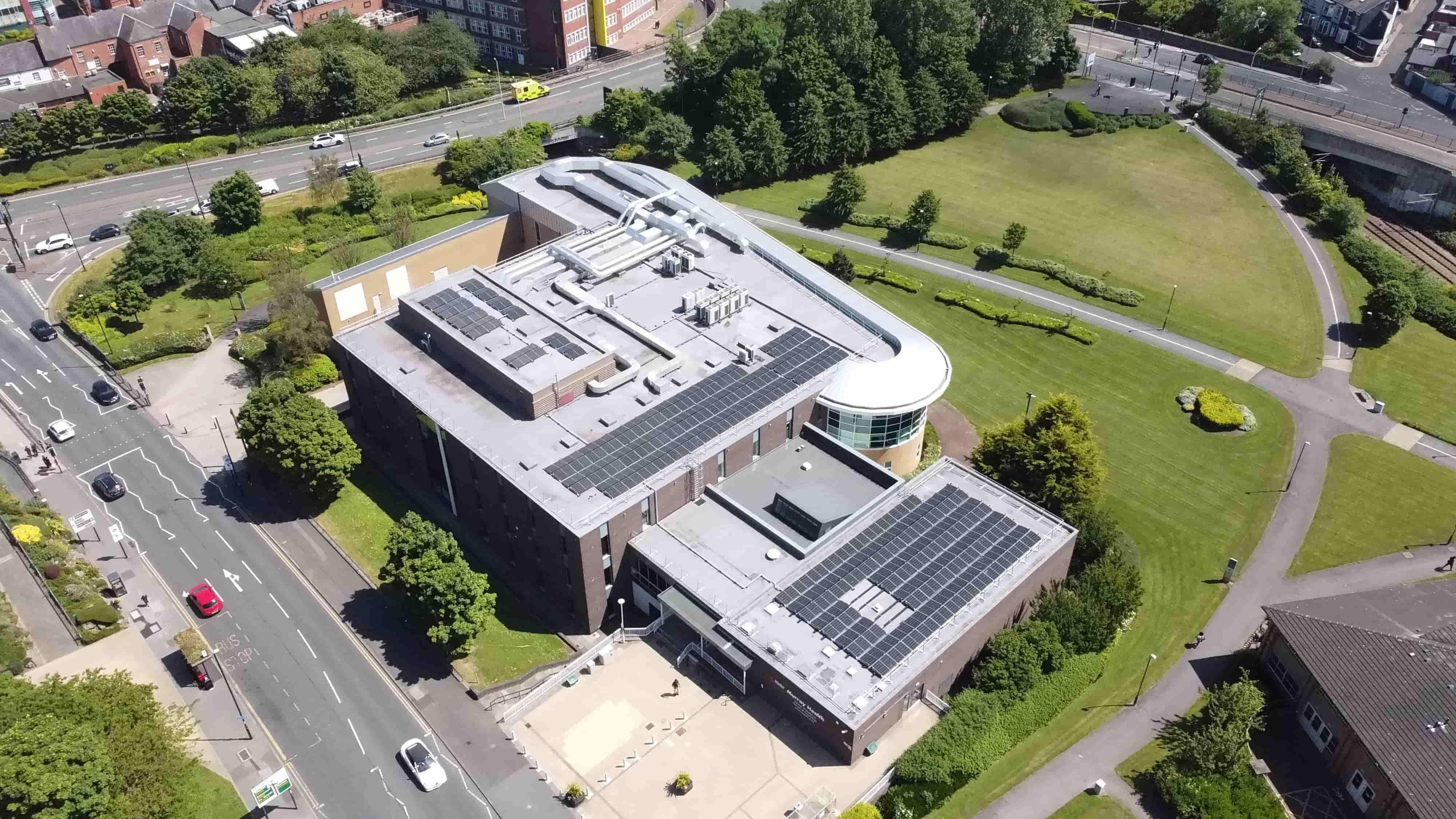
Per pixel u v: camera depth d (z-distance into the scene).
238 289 139.25
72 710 73.75
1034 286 141.50
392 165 169.12
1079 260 147.12
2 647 87.31
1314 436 116.81
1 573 95.88
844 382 104.75
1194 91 190.62
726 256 124.69
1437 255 152.12
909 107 173.00
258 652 92.00
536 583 98.50
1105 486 110.19
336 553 102.25
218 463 113.19
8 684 74.88
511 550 99.06
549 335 106.69
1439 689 77.81
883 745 82.94
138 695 77.06
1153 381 124.75
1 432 117.12
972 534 93.12
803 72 167.25
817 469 101.06
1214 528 105.38
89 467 112.38
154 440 116.25
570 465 93.94
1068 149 176.12
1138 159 172.62
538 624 95.06
